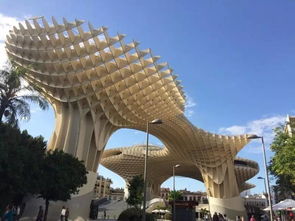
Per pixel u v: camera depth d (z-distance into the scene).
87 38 29.23
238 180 87.88
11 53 32.28
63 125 32.91
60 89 32.59
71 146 31.91
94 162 35.03
